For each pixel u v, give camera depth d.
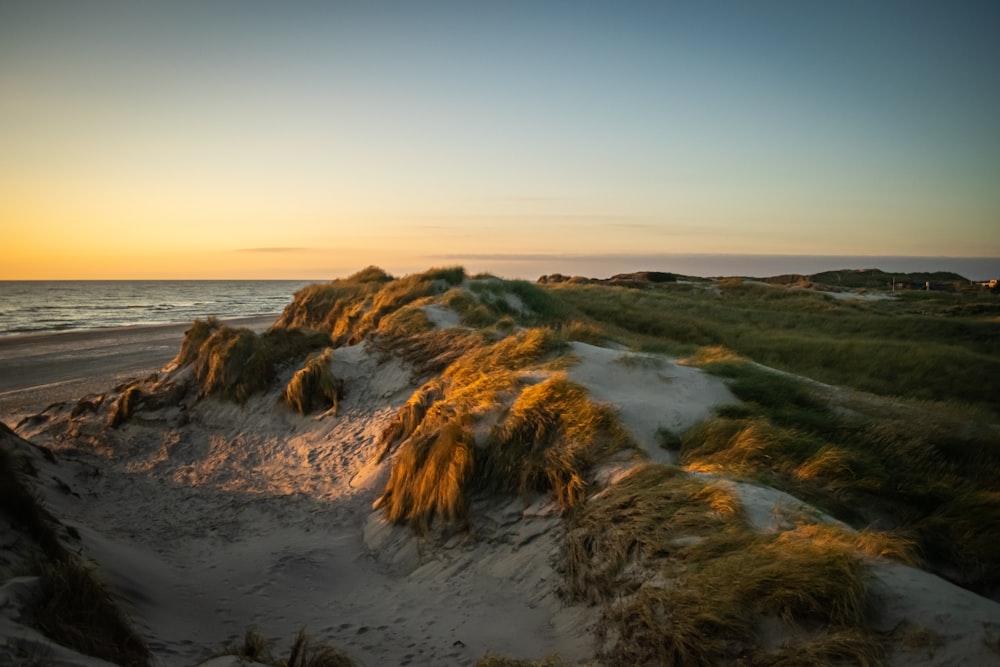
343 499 8.87
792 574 3.99
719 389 9.21
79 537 5.86
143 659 4.01
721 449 7.01
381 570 6.93
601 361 9.84
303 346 14.64
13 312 64.25
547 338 10.85
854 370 16.72
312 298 19.52
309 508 8.67
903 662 3.39
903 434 7.69
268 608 5.76
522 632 5.10
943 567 5.35
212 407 13.07
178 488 9.80
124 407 13.09
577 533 5.84
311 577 6.55
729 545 4.64
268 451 11.30
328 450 10.82
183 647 4.56
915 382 15.40
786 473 6.55
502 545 6.56
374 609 5.88
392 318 14.41
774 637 3.80
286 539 7.67
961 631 3.47
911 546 4.77
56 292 132.62
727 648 3.81
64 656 3.23
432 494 7.44
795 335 21.64
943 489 6.29
